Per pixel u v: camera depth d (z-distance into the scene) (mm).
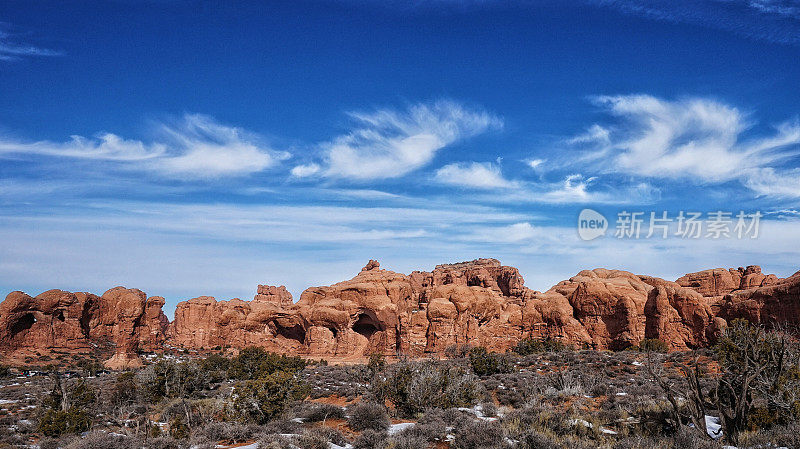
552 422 18828
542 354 55938
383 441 16656
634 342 82500
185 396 43031
